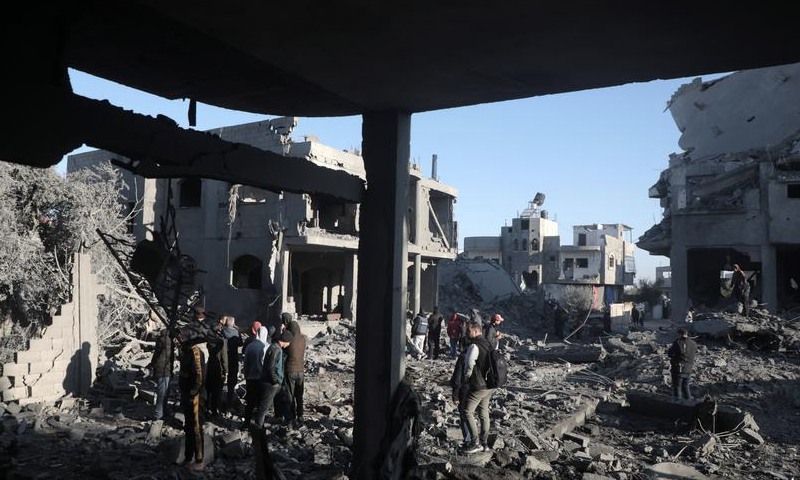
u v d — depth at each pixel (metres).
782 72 31.75
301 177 5.55
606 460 8.52
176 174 4.51
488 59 4.64
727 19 3.76
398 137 6.24
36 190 15.68
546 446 8.80
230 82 5.39
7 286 14.74
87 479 7.02
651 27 3.92
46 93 3.62
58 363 11.40
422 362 18.27
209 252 25.78
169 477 6.95
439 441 8.78
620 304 36.41
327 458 7.93
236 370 10.94
